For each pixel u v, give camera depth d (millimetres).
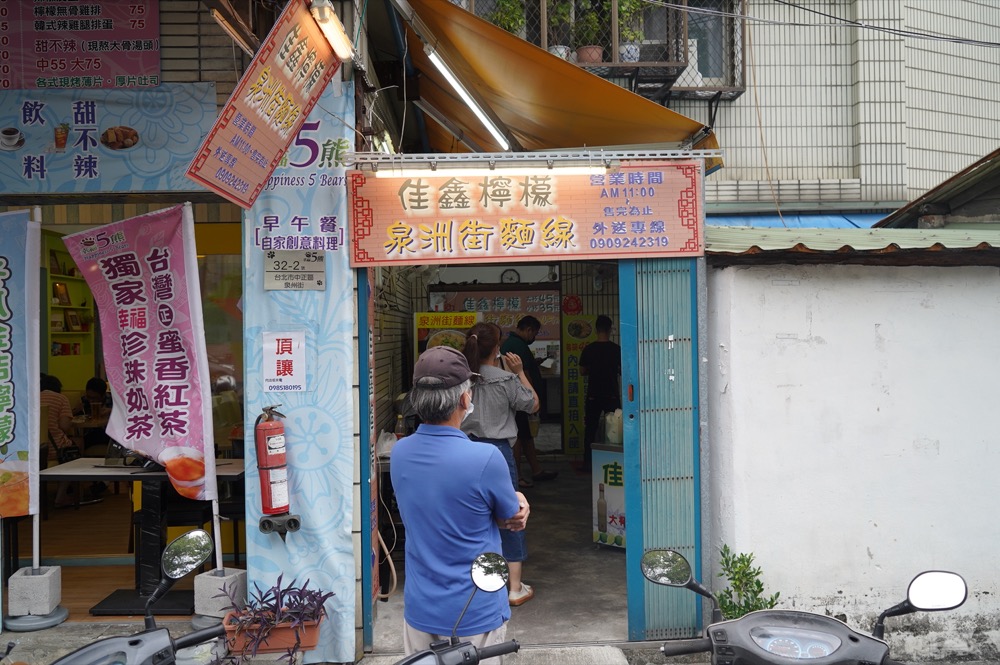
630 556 4652
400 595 5422
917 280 4645
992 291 4668
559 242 4566
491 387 5270
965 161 11195
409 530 2865
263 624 4145
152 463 5230
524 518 2869
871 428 4629
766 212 10586
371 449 4723
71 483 7648
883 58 10625
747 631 2523
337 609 4441
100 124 4539
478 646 2770
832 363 4617
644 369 4664
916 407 4645
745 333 4578
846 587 4605
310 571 4457
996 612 4641
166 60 4559
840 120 10781
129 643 2578
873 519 4621
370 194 4500
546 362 10008
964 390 4660
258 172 3939
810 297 4609
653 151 4535
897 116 10625
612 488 6340
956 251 4496
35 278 4688
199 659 3979
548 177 4551
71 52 4531
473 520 2762
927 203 7711
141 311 4645
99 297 4664
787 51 10719
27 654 4410
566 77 5008
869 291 4625
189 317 4598
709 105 10539
